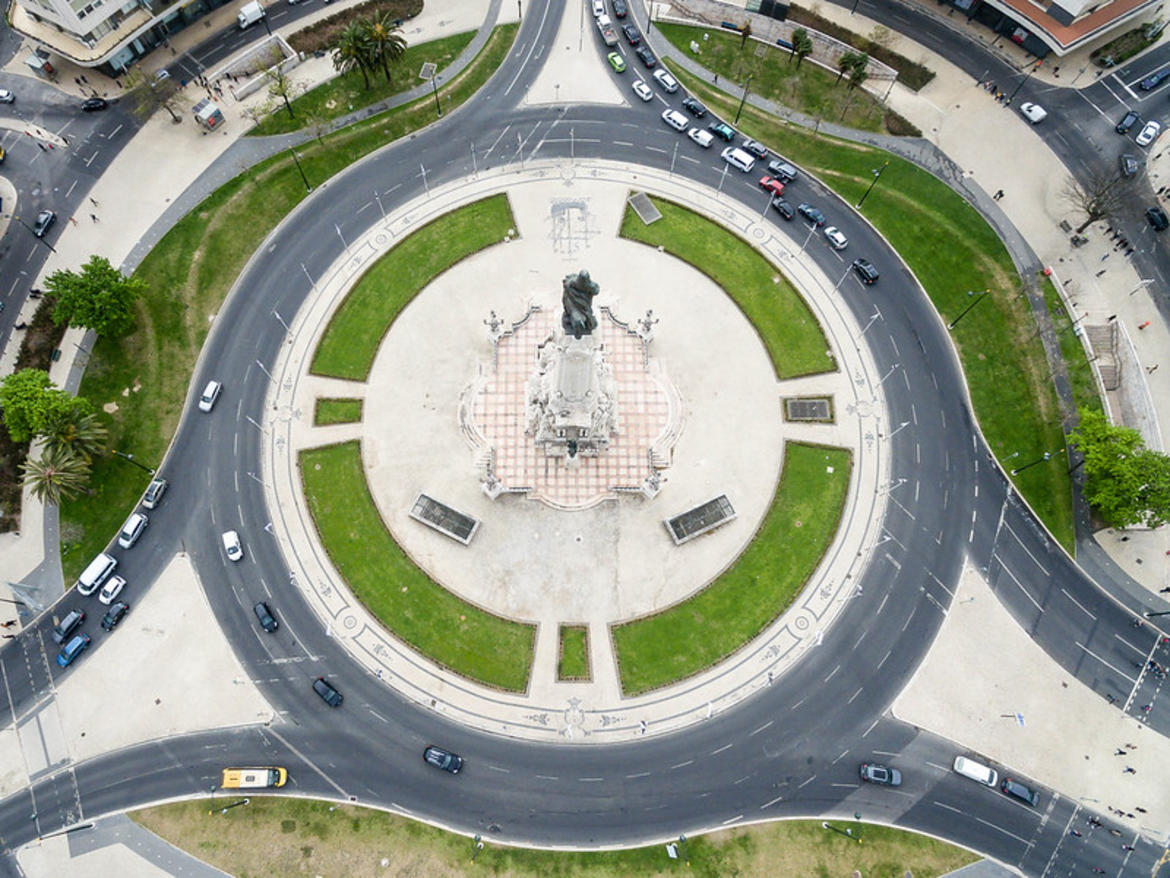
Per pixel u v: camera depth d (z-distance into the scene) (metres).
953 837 89.56
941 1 137.25
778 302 117.81
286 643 97.38
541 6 138.50
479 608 99.25
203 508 104.06
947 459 107.81
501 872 87.31
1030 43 134.50
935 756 93.00
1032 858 88.88
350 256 119.88
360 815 89.62
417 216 122.94
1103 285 117.25
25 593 99.06
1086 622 99.50
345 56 122.88
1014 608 100.12
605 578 101.00
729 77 134.12
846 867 88.00
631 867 87.69
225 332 114.25
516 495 105.56
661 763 92.06
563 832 89.12
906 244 121.00
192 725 93.50
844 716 94.62
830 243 121.50
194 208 121.81
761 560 102.12
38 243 119.31
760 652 97.50
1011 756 93.25
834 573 101.62
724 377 113.00
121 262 118.00
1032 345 113.88
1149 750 93.81
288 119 129.12
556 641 97.75
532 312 115.88
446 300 117.31
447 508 104.38
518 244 121.19
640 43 136.25
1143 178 124.62
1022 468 107.00
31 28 126.12
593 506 105.00
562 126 129.88
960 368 113.12
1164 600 100.75
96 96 130.00
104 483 104.62
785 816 90.00
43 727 93.25
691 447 108.56
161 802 90.06
